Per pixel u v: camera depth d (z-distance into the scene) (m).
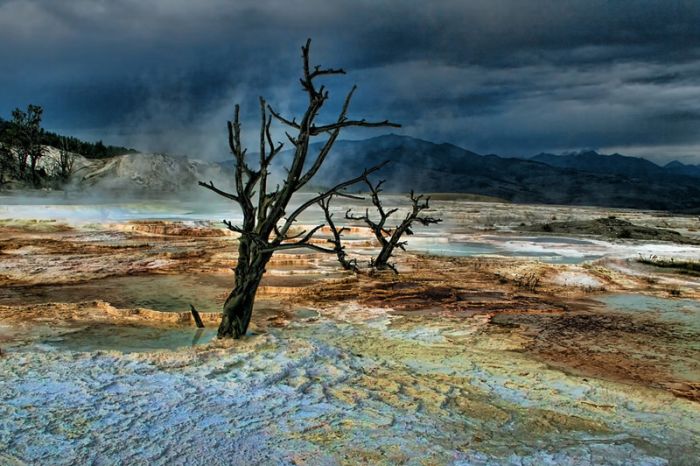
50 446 4.90
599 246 23.30
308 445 5.19
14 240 20.14
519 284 14.16
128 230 24.53
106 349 8.22
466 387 6.98
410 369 7.64
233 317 8.58
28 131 51.41
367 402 6.30
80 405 5.79
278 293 12.60
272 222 8.60
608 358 8.46
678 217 44.22
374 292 12.91
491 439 5.54
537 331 9.94
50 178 55.56
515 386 7.05
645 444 5.55
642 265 18.55
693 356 8.60
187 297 12.03
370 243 21.91
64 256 17.31
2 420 5.34
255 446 5.11
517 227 31.64
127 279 14.13
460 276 15.22
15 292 12.27
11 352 7.75
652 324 10.59
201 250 19.20
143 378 6.67
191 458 4.82
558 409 6.36
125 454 4.84
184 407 5.88
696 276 16.64
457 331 9.80
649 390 6.99
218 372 6.99
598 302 12.58
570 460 5.16
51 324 9.59
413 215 16.00
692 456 5.32
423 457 5.07
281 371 7.06
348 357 7.98
